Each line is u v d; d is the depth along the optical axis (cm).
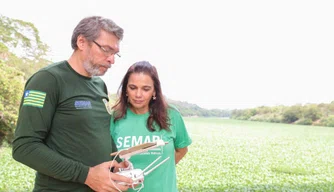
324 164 1448
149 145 231
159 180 267
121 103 279
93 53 230
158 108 275
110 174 222
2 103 1361
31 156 210
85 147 228
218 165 1341
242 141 2366
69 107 225
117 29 236
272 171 1246
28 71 1923
